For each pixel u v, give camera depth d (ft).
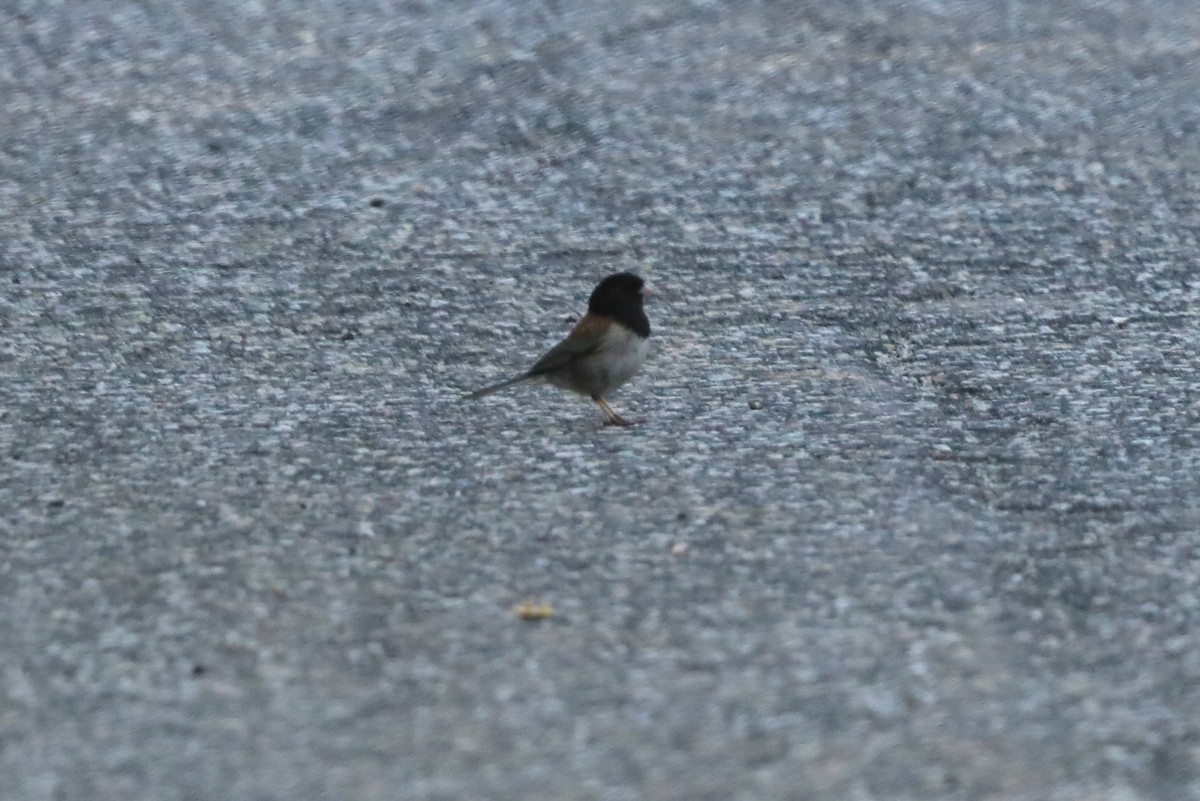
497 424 41.14
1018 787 24.29
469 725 26.04
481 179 63.98
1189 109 72.28
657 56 80.23
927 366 45.29
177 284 52.85
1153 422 40.63
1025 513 34.86
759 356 46.37
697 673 27.78
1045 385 43.50
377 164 65.72
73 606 30.30
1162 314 49.60
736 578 31.53
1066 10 89.86
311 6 90.12
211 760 24.98
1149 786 24.26
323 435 40.22
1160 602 30.42
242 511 35.06
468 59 79.66
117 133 69.05
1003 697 26.94
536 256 55.93
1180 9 89.92
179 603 30.42
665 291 52.31
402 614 29.99
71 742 25.52
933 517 34.65
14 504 35.40
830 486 36.47
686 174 64.44
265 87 75.41
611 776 24.57
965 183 63.31
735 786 24.29
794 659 28.25
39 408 42.09
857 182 63.57
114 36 83.56
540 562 32.32
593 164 65.67
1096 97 74.08
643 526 34.19
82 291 52.08
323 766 24.82
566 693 27.09
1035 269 54.03
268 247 56.70
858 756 25.12
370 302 51.39
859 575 31.65
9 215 59.72
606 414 41.37
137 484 36.70
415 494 36.19
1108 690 27.17
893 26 85.97
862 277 53.52
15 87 75.31
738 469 37.63
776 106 72.84
